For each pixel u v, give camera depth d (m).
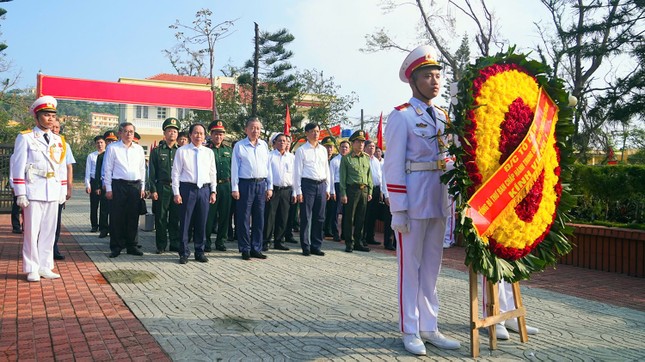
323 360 4.10
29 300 5.79
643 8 19.03
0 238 10.50
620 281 7.82
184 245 8.37
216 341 4.51
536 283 7.57
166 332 4.73
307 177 9.48
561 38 21.00
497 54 4.55
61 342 4.43
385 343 4.54
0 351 4.20
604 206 9.55
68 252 9.16
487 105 4.24
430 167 4.47
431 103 4.64
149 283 6.75
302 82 36.25
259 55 31.94
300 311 5.53
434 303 4.64
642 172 8.86
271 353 4.23
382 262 8.90
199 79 44.31
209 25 33.69
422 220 4.48
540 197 4.46
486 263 4.12
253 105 31.84
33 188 6.74
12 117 44.69
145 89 13.78
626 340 4.80
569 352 4.40
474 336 4.23
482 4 27.58
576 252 9.15
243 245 8.83
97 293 6.16
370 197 10.38
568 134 4.81
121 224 8.85
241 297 6.10
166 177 9.33
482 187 4.16
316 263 8.66
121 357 4.09
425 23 28.20
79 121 60.59
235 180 8.73
